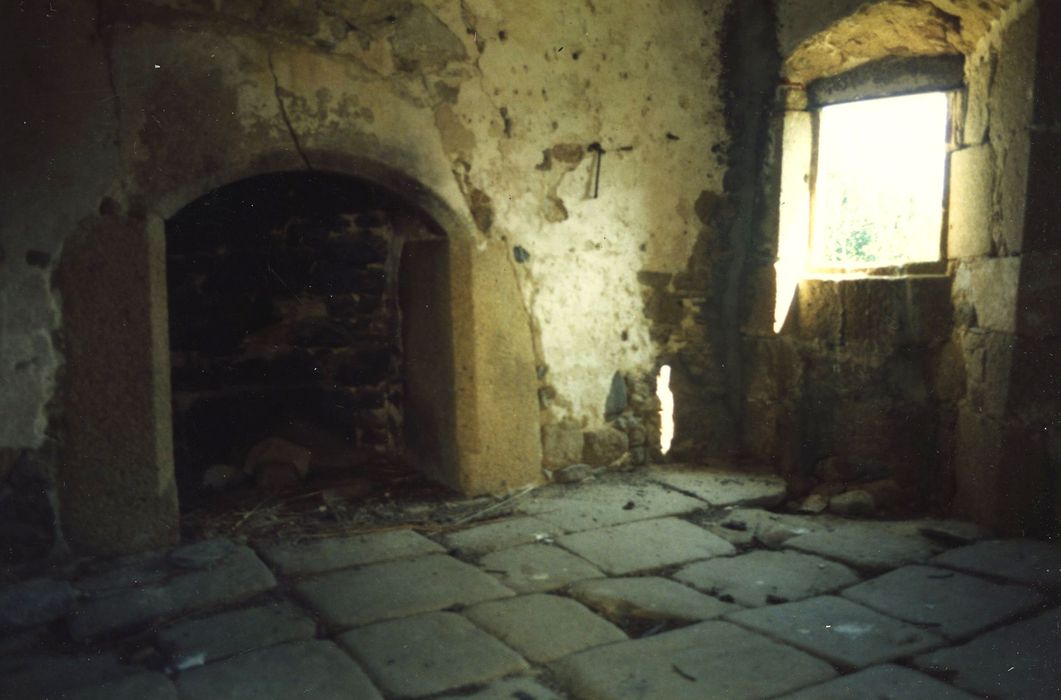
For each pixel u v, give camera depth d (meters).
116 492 3.37
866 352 4.25
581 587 3.12
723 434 4.87
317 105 3.64
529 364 4.30
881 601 2.96
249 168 3.55
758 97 4.58
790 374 4.55
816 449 4.50
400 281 4.79
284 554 3.43
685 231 4.68
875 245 4.90
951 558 3.34
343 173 3.78
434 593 3.04
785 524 3.83
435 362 4.37
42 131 3.15
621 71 4.39
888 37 4.10
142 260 3.34
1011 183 3.58
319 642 2.67
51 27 3.13
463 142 4.01
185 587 3.07
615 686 2.38
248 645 2.65
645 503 4.10
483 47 4.02
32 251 3.17
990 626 2.74
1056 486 3.50
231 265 4.79
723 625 2.78
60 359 3.25
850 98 4.35
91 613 2.87
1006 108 3.62
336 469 4.72
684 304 4.73
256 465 4.47
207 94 3.42
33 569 3.22
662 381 4.71
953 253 4.05
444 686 2.40
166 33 3.33
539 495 4.24
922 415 4.16
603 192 4.42
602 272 4.46
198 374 4.77
